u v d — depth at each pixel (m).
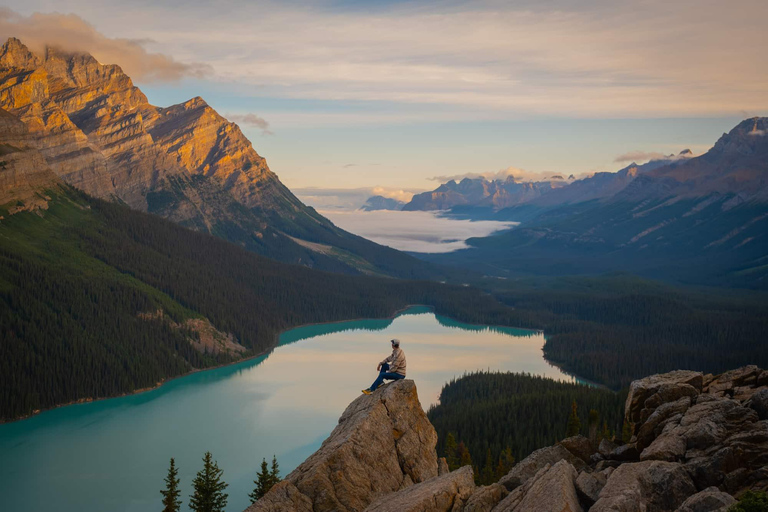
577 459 34.50
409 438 34.34
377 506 28.84
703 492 24.22
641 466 27.33
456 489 29.28
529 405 167.75
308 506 29.98
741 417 30.03
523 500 26.53
